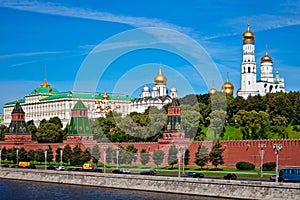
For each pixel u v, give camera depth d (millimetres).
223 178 129500
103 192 130500
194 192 119250
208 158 162875
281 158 155250
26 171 169750
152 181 129250
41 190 139250
